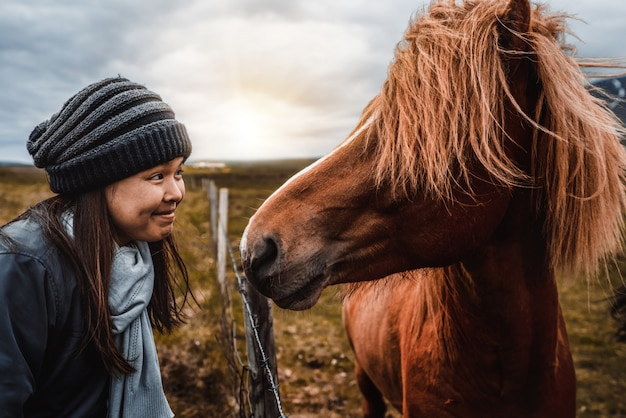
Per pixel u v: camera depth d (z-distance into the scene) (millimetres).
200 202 14633
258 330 2080
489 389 1776
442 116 1378
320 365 5340
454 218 1472
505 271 1611
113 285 1316
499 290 1632
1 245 1160
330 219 1537
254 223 1558
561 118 1431
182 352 4359
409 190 1465
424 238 1497
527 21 1428
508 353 1701
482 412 1820
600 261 1760
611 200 1535
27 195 13938
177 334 4613
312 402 4508
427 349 1935
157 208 1356
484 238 1511
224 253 5855
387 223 1520
